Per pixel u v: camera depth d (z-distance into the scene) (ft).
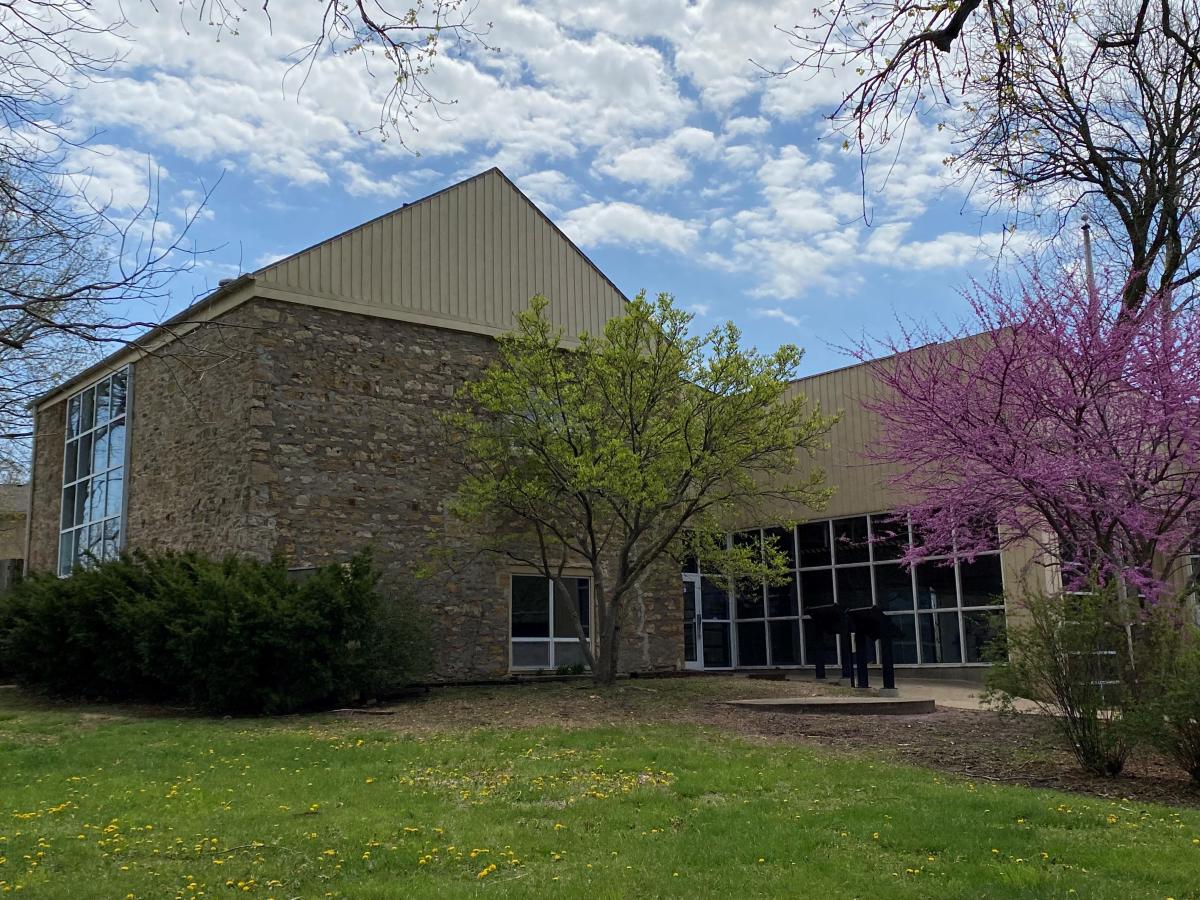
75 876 18.53
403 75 20.51
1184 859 19.49
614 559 60.29
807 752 32.65
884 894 17.30
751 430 47.62
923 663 59.98
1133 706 28.89
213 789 26.20
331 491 50.52
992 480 35.45
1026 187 40.88
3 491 88.99
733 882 17.93
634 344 48.08
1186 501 34.01
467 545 54.65
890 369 45.24
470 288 57.26
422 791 25.93
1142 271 37.91
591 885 17.71
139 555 48.55
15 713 42.57
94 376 65.82
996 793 25.89
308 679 42.14
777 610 68.95
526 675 55.67
